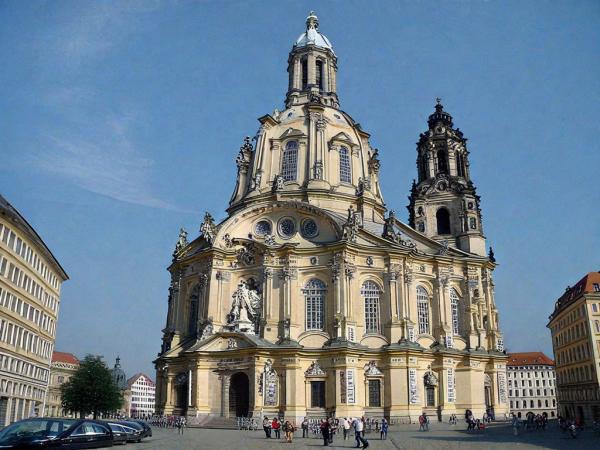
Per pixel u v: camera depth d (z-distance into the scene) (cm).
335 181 8269
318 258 7062
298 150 8369
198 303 7412
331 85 9838
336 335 6638
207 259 7369
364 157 8894
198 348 6662
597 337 9131
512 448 3891
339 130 8750
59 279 9119
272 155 8469
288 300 6881
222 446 3972
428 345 7262
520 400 16000
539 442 4403
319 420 6159
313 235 7331
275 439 4872
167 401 7056
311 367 6619
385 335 6925
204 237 7531
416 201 9006
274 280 7050
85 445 3039
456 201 8819
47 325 8556
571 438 4897
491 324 7944
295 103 9500
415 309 7194
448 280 7638
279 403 6444
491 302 8075
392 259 7138
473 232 8475
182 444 4009
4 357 6706
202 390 6544
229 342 6644
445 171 9162
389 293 7038
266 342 6662
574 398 10181
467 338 7612
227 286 7262
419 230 8831
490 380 7644
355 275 7006
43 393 8444
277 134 8675
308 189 7931
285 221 7494
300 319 6912
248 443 4347
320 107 8538
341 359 6500
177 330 7600
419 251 7688
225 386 6512
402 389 6625
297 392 6450
